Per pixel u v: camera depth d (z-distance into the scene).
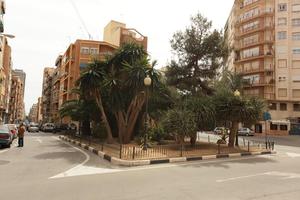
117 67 23.92
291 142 37.75
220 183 9.34
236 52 73.00
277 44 64.69
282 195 7.83
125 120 24.23
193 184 9.10
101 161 14.43
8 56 68.62
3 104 60.88
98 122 30.58
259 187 8.83
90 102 28.52
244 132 56.38
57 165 12.68
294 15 64.12
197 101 20.53
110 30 69.38
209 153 17.67
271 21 66.81
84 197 7.31
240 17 73.56
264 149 22.08
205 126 20.12
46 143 25.72
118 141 24.86
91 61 24.31
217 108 20.58
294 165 14.30
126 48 23.75
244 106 19.95
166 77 25.00
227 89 22.72
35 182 9.09
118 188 8.38
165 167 12.93
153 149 18.27
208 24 24.31
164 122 19.61
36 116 168.12
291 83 62.81
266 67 65.19
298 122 62.06
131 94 23.05
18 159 14.42
